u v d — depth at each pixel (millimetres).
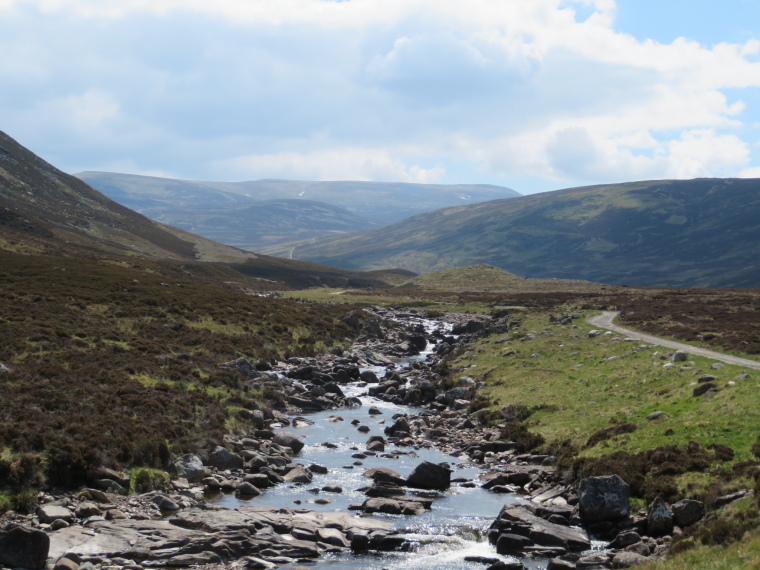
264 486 30641
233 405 43062
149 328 60656
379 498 28625
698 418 33438
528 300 128625
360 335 89625
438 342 94625
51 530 22641
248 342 66250
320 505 28203
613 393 44094
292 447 37812
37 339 46500
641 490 26656
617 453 30484
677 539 22266
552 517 26094
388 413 50031
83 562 20016
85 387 36625
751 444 28297
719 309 90188
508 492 30406
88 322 56938
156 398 37750
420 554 23125
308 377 59594
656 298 114000
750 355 51438
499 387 52688
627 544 23516
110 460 28656
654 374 46781
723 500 23484
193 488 29391
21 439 27203
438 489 30891
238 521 24391
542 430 38906
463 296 144125
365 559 22609
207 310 73812
